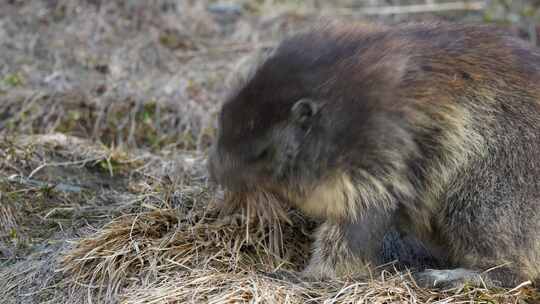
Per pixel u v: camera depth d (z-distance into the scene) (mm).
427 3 10703
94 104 7922
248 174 5012
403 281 4984
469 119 4957
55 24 9211
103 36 9172
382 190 4855
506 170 4973
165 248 5270
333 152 4824
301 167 4898
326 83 4824
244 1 10617
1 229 5922
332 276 5094
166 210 5695
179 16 9930
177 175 6637
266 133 4859
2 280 5375
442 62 5016
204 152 7402
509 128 4980
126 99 8023
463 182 5016
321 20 5531
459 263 5262
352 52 4941
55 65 8539
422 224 5246
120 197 6352
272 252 5465
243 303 4742
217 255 5305
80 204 6297
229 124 4953
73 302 5059
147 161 7043
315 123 4816
